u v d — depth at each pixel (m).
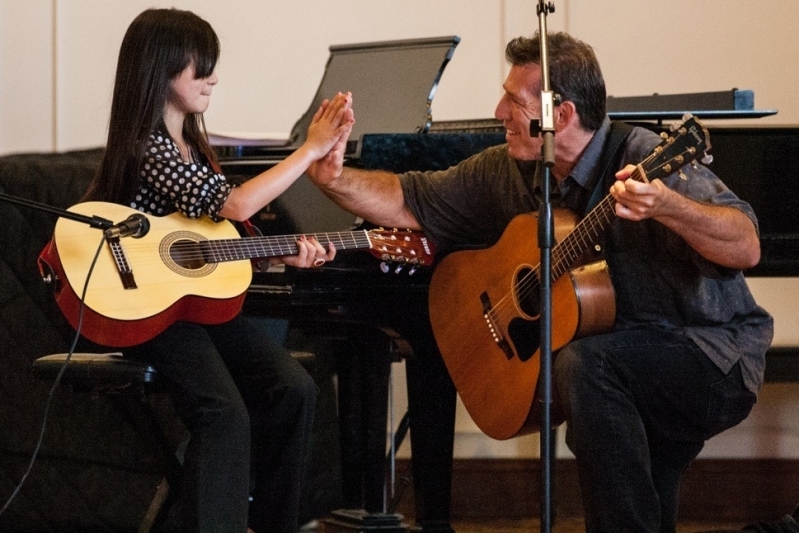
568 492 9.23
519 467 9.30
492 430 6.33
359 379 7.08
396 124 7.39
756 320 6.01
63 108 10.38
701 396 5.73
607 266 5.87
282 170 5.90
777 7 9.56
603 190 5.94
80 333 5.53
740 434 9.25
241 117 10.22
